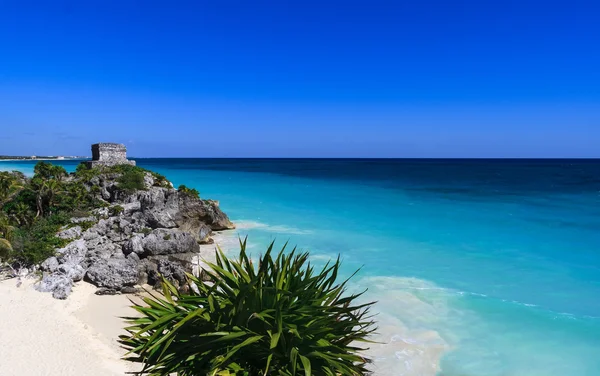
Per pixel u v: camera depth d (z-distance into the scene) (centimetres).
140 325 766
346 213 4272
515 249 2836
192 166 16150
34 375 1330
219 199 5316
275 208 4584
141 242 2342
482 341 1578
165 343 703
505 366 1422
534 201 5338
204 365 678
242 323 691
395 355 1475
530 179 9594
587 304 1898
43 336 1565
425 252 2752
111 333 1645
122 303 1916
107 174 3988
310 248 2847
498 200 5403
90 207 3338
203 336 668
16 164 14450
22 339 1530
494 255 2680
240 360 684
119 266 2086
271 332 654
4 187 3017
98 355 1474
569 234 3303
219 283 746
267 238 3133
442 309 1841
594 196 5900
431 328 1672
